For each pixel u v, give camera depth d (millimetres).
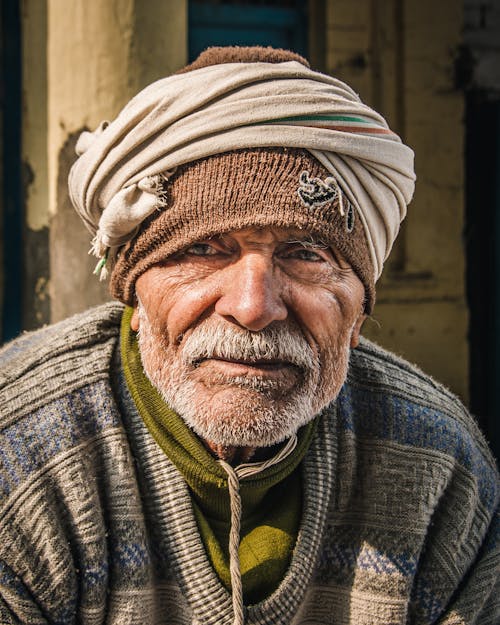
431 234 3443
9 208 3219
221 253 1162
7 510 1188
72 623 1231
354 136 1178
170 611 1272
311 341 1191
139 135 1160
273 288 1142
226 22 3289
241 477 1238
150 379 1237
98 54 2148
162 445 1258
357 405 1432
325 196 1147
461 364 3502
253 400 1147
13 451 1211
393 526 1366
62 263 2215
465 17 3436
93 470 1249
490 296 3623
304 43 3352
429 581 1393
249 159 1130
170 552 1247
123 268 1248
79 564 1221
